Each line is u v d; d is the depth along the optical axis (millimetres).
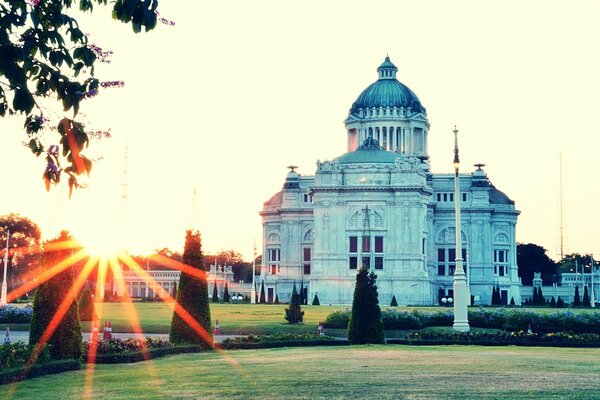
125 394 36875
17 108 19938
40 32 20484
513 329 92938
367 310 76688
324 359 54000
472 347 70562
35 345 47031
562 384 39250
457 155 86188
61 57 20844
